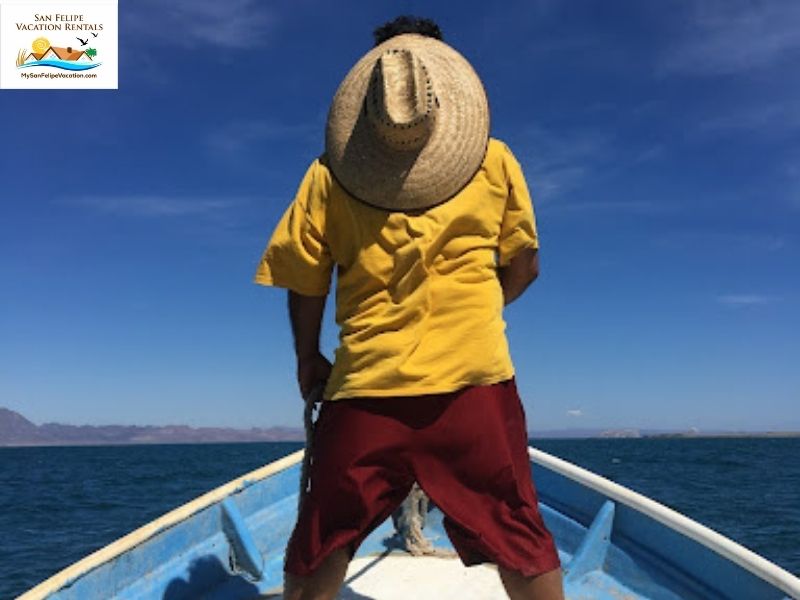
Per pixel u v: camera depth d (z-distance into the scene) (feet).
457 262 6.27
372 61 6.62
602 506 11.95
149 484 135.33
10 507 89.61
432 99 6.07
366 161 6.26
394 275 6.24
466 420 6.21
